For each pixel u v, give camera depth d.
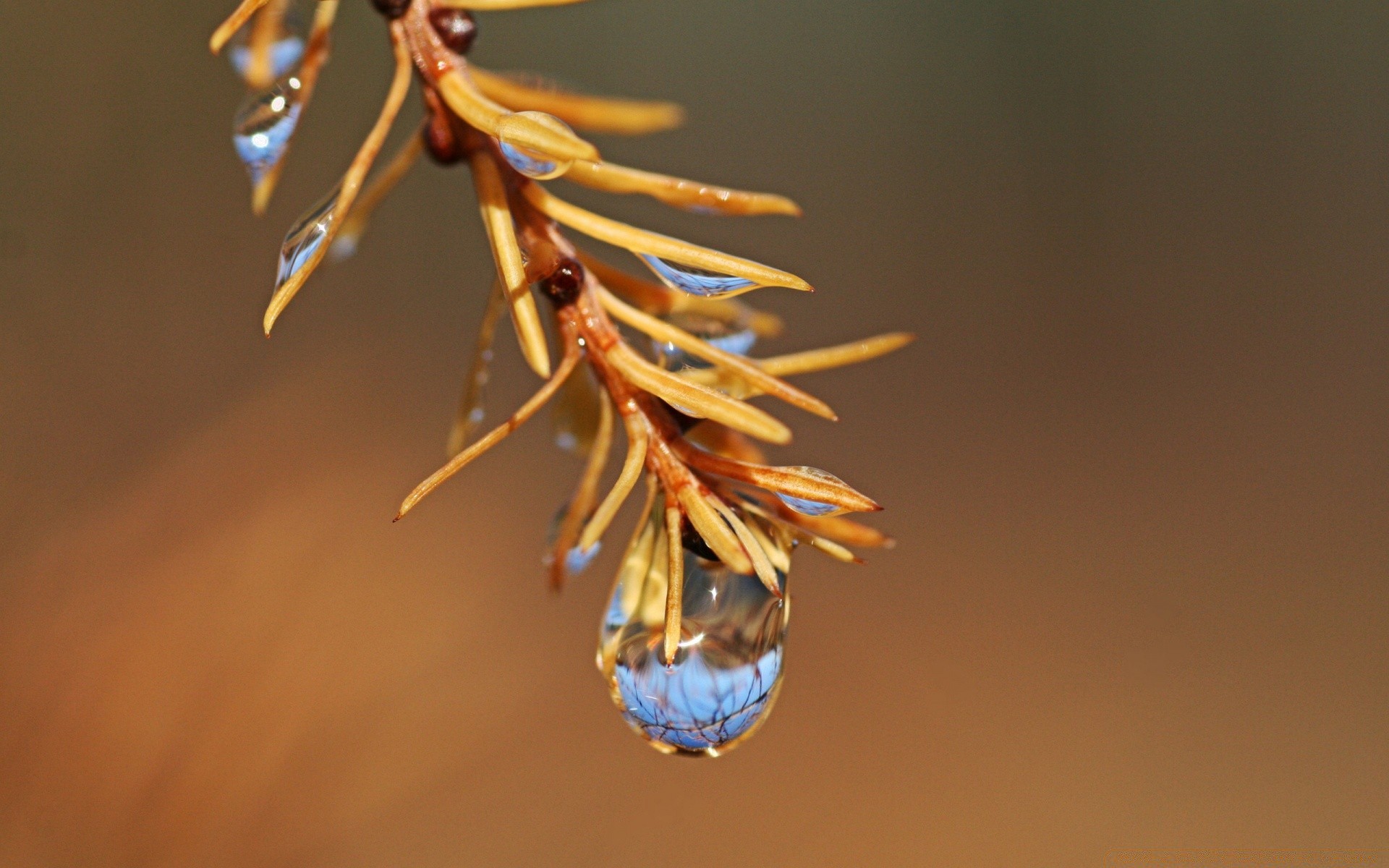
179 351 0.19
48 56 0.19
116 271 0.19
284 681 0.16
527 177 0.12
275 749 0.15
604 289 0.12
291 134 0.12
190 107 0.19
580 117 0.12
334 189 0.12
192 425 0.19
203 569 0.17
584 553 0.12
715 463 0.11
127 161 0.19
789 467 0.11
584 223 0.12
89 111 0.19
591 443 0.12
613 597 0.12
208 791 0.15
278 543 0.18
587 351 0.11
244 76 0.12
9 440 0.17
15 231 0.18
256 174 0.12
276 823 0.15
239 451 0.19
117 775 0.14
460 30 0.11
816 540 0.12
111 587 0.16
